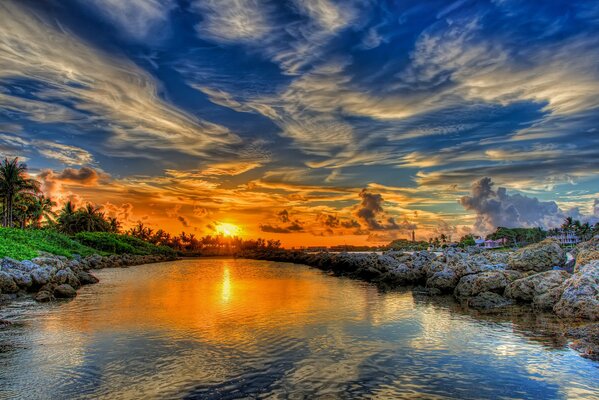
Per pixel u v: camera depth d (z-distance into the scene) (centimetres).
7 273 3506
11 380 1459
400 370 1561
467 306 3036
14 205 9356
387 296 3734
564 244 14525
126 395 1325
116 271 7600
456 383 1423
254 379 1467
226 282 5378
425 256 5891
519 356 1719
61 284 3853
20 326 2338
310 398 1302
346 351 1814
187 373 1530
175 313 2778
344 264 7875
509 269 3803
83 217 12850
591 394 1320
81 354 1773
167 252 16712
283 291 4219
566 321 2380
